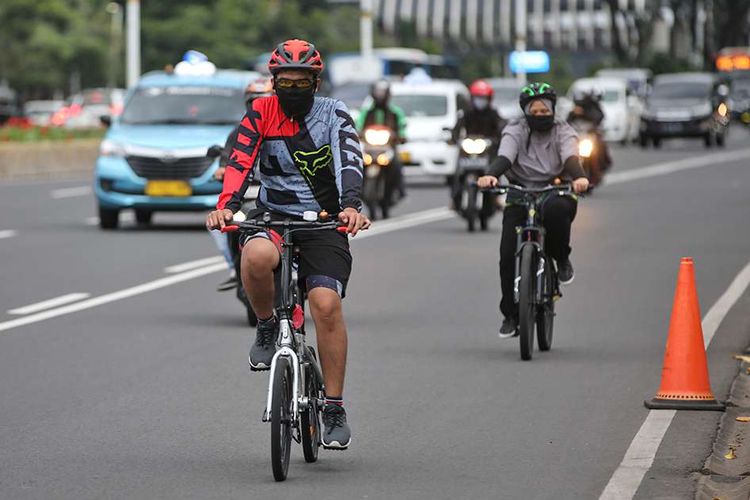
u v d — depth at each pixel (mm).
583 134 62438
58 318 29891
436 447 18594
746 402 21484
